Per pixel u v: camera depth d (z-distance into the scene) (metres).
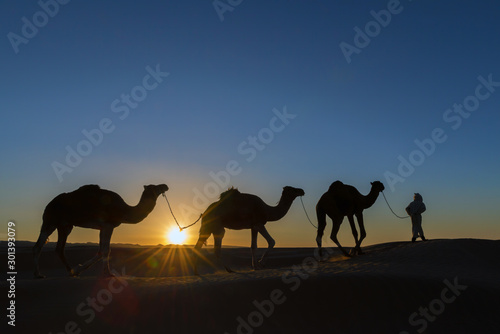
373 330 10.59
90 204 14.91
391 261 17.52
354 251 19.62
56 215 15.02
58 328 10.27
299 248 40.94
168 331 10.32
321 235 19.23
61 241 15.28
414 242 20.86
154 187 15.62
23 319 10.57
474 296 12.10
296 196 17.94
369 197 19.91
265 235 17.12
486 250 19.08
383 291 12.05
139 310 11.13
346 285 12.23
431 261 17.47
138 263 29.72
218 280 13.30
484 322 11.03
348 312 11.20
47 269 27.42
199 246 16.44
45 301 11.88
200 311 11.08
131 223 15.38
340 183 19.53
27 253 29.64
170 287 12.61
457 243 19.84
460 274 14.77
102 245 14.96
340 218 19.25
